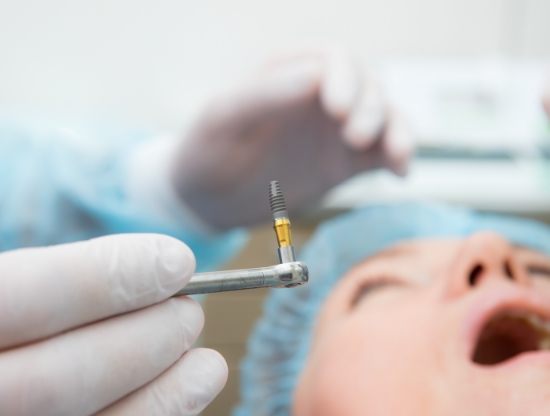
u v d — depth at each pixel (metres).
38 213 1.26
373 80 1.20
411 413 0.79
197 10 1.39
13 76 1.39
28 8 1.38
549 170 1.23
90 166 1.29
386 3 1.37
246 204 1.25
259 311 1.08
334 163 1.21
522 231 1.07
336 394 0.86
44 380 0.55
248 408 1.03
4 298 0.55
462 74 1.33
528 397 0.71
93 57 1.39
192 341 0.65
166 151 1.29
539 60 1.34
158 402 0.62
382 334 0.88
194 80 1.40
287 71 1.21
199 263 1.25
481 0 1.35
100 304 0.59
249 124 1.21
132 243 0.61
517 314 0.83
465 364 0.78
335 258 1.07
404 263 1.00
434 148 1.27
